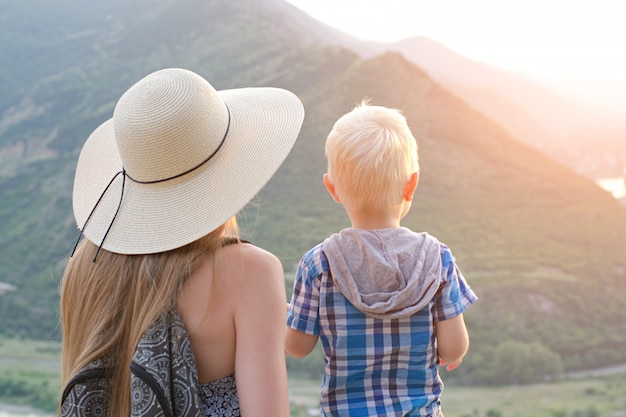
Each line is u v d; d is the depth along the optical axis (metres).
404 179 1.46
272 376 1.08
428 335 1.40
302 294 1.47
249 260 1.12
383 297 1.38
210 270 1.10
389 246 1.42
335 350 1.42
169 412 1.02
